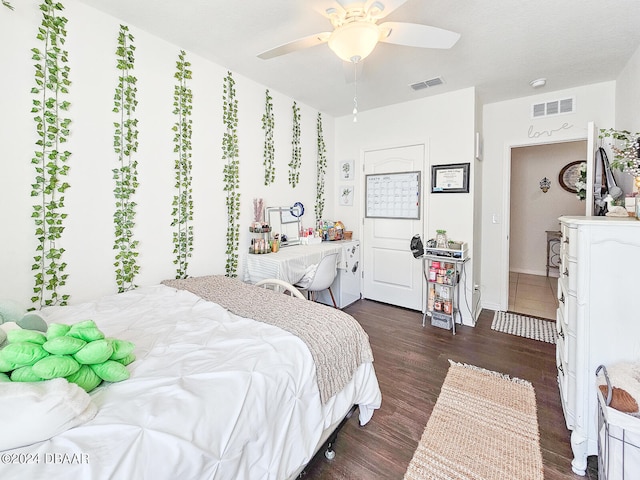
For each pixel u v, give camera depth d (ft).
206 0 5.87
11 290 5.36
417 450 5.27
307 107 12.17
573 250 5.09
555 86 10.12
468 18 6.33
